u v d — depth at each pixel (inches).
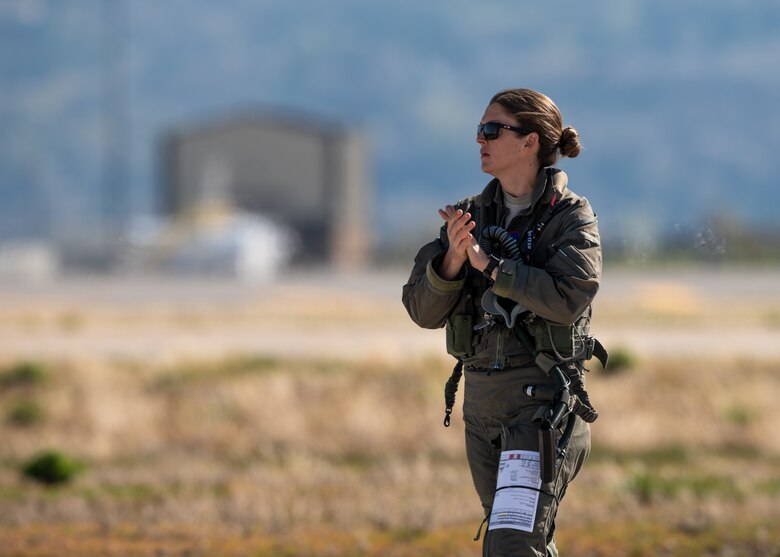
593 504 1454.2
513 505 653.9
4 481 1801.2
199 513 1434.5
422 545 1243.2
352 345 3501.5
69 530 1363.2
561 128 690.8
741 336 3777.1
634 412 2453.2
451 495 1567.4
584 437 692.7
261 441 2304.4
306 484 1711.4
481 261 657.6
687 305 5305.1
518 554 646.5
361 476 1787.6
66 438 2359.7
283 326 4392.2
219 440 2330.2
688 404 2532.0
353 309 5226.4
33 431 2450.8
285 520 1386.6
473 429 706.2
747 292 6737.2
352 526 1350.9
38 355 3221.0
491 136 683.4
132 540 1300.4
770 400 2546.8
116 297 6811.0
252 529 1344.7
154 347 3531.0
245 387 2664.9
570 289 645.9
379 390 2647.6
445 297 681.6
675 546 1214.9
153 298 6707.7
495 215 699.4
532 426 671.1
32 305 5935.0
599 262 663.8
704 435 2301.9
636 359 2807.6
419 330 4183.1
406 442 2266.2
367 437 2289.6
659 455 2196.1
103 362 3041.3
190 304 5920.3
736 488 1587.1
